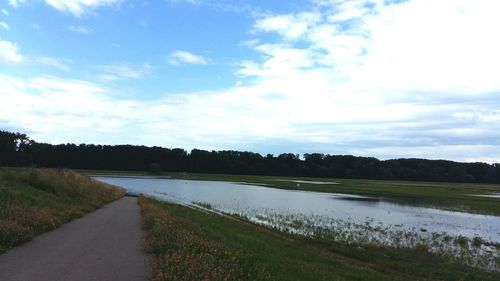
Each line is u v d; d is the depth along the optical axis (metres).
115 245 14.91
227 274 10.32
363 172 191.88
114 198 43.56
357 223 35.34
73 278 10.18
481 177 192.88
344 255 21.98
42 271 10.73
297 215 40.19
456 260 21.89
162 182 115.62
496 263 21.86
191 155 195.88
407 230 32.31
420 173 190.00
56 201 25.25
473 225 37.62
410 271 19.03
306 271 14.66
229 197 63.72
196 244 13.84
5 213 16.75
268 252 17.78
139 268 11.45
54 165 168.88
